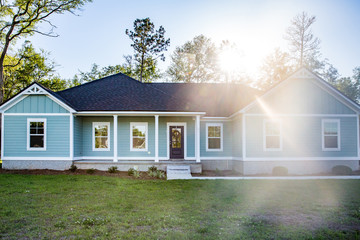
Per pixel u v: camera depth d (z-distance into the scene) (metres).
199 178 14.08
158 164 16.16
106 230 6.19
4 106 16.12
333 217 7.41
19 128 16.20
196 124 17.05
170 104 17.44
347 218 7.30
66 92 18.52
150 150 18.17
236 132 17.86
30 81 35.94
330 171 16.64
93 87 19.27
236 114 16.86
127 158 18.02
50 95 16.05
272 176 15.27
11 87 33.56
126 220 6.92
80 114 16.55
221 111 19.12
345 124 16.91
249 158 16.34
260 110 16.62
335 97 16.98
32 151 16.12
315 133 16.75
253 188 11.27
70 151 16.09
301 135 16.67
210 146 18.73
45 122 16.20
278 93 16.83
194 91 21.73
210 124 18.83
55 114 16.22
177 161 16.97
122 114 16.66
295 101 16.83
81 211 7.67
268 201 9.11
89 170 14.88
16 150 16.11
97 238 5.75
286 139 16.59
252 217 7.34
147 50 36.22
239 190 10.86
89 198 9.19
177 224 6.70
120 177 13.90
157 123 16.77
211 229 6.36
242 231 6.27
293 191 10.70
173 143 18.47
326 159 16.64
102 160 17.45
